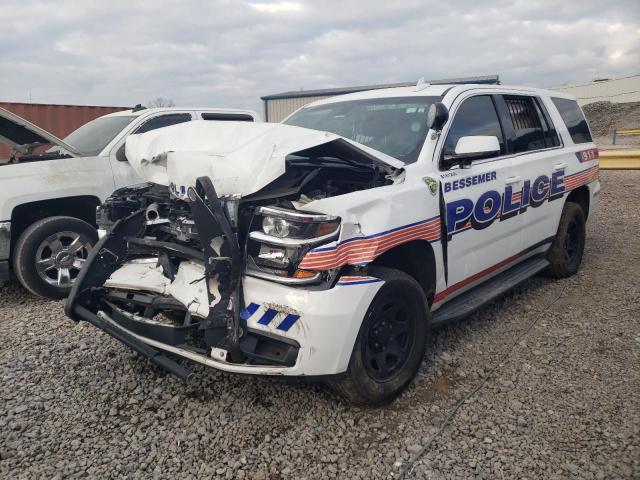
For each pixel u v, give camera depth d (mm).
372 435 3012
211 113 7309
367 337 3096
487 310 4879
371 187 3336
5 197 5242
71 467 2727
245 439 2971
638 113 37188
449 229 3719
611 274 5883
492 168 4250
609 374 3662
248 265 2949
